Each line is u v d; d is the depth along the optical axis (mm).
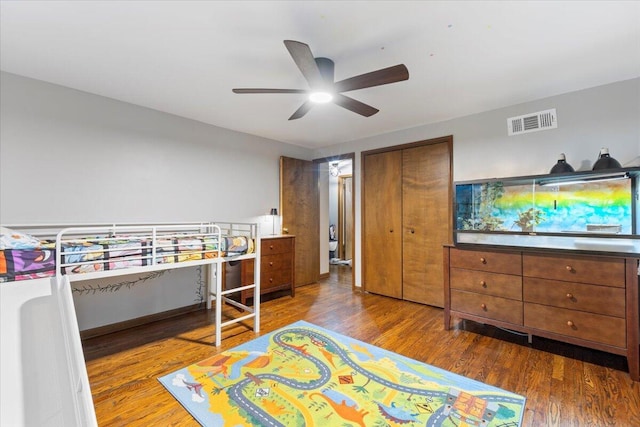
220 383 1941
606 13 1620
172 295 3266
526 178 2611
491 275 2600
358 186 4316
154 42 1912
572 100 2650
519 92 2682
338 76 2355
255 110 3135
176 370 2102
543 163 2789
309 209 4770
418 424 1574
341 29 1766
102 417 1618
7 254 1599
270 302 3746
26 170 2406
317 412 1666
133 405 1721
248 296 3559
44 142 2486
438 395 1820
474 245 2785
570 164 2648
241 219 3922
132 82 2494
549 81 2463
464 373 2072
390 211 3959
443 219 3482
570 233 2434
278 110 3135
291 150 4617
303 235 4656
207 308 3500
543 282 2338
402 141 3814
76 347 1068
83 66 2229
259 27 1750
